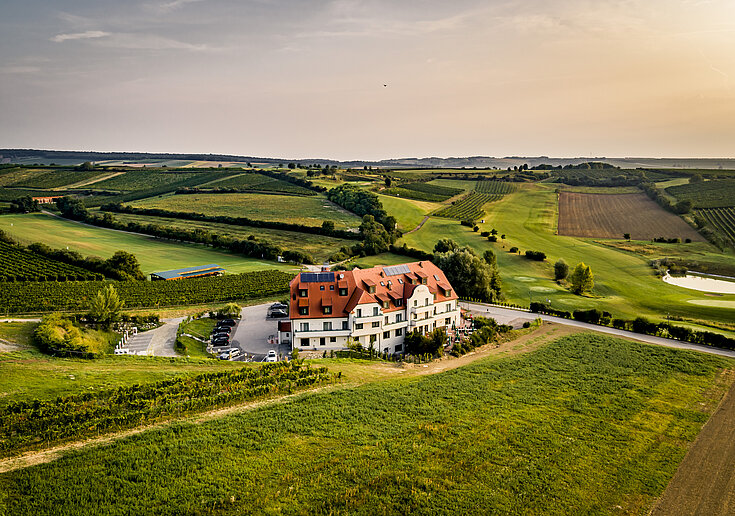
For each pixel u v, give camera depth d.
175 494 33.56
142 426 44.81
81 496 32.88
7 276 121.44
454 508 33.28
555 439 44.59
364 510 32.56
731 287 148.62
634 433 46.94
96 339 79.88
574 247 191.38
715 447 44.50
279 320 93.31
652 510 34.38
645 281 150.38
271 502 33.03
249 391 53.56
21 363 58.88
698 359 73.19
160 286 124.62
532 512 33.44
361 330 83.25
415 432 45.06
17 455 38.44
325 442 42.38
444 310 95.44
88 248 173.12
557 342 82.56
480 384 60.56
